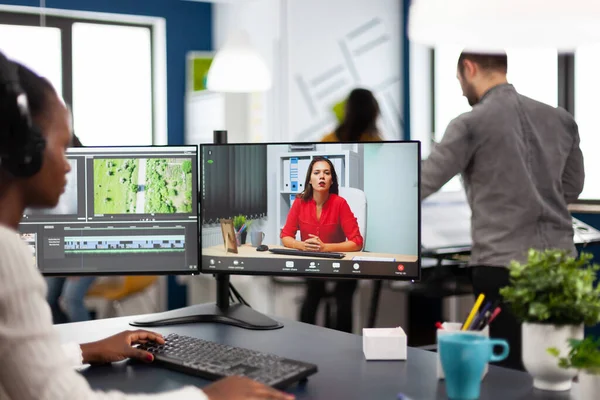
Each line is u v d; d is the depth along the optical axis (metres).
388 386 1.35
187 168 1.91
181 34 6.16
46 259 1.89
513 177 2.43
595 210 4.32
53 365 0.99
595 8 0.92
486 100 2.49
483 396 1.27
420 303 4.92
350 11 5.53
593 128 4.54
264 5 5.52
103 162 1.89
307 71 5.39
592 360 1.16
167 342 1.59
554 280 1.27
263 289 4.54
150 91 6.18
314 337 1.76
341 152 1.83
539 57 4.84
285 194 1.88
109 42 5.97
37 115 1.10
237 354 1.46
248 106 5.64
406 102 5.73
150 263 1.92
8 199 1.09
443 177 2.50
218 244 1.92
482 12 0.95
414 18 1.08
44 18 5.66
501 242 2.45
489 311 1.37
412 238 1.78
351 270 1.83
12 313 0.98
